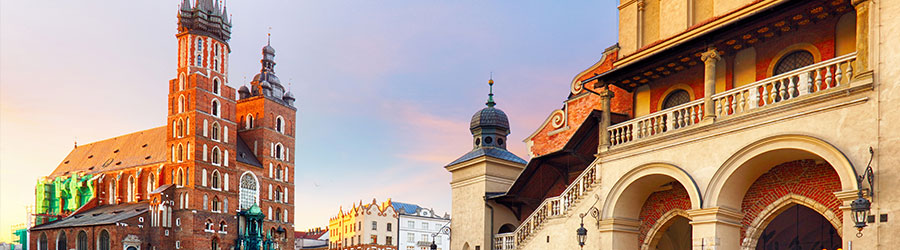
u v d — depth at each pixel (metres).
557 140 33.25
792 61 21.30
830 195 18.66
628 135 23.55
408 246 137.00
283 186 107.81
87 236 86.31
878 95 16.20
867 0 16.89
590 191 24.70
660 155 21.80
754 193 20.69
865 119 16.39
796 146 17.72
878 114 16.12
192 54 93.62
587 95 31.53
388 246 133.00
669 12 26.73
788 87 18.91
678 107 21.55
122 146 113.19
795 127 17.91
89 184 105.81
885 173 15.79
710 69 20.64
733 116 19.50
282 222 105.94
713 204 19.73
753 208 20.61
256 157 104.75
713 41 21.36
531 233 27.58
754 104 19.20
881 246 15.59
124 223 84.25
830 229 22.22
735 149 19.30
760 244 24.31
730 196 20.25
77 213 101.94
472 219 36.41
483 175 36.19
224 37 98.94
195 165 89.00
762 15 19.62
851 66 17.62
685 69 24.64
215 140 93.38
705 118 20.39
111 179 105.94
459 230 37.38
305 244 153.75
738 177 19.86
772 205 20.09
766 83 19.00
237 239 94.06
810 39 20.70
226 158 94.75
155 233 86.56
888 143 15.84
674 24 26.34
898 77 15.91
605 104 24.95
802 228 23.03
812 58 20.66
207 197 90.38
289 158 110.44
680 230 28.61
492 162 36.50
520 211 36.06
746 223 20.69
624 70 24.50
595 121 26.97
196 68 93.38
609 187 23.66
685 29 25.67
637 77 25.58
